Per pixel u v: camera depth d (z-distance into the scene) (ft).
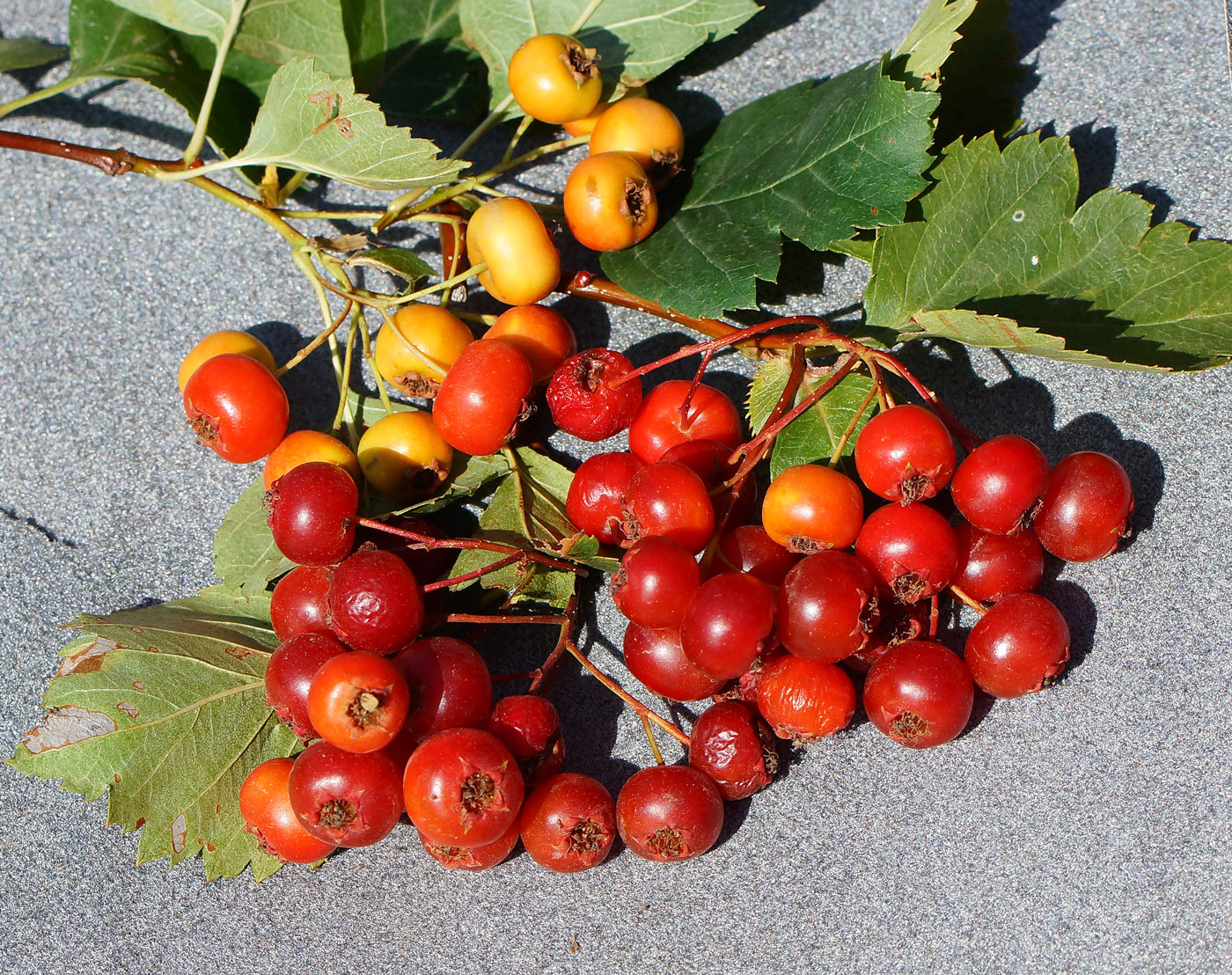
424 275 0.80
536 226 0.78
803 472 0.73
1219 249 0.78
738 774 0.74
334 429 0.82
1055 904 0.78
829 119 0.80
